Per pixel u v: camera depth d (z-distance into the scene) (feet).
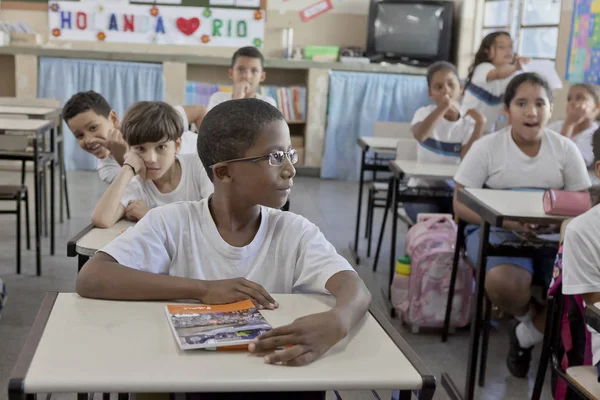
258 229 4.77
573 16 14.75
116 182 6.64
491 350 9.34
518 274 8.02
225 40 21.72
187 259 4.74
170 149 6.80
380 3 20.85
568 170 9.02
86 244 5.96
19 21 20.48
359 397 7.32
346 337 3.99
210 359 3.59
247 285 4.39
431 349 9.34
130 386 3.29
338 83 20.52
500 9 19.45
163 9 21.36
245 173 4.45
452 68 12.01
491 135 9.23
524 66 14.52
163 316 4.14
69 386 3.26
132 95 20.07
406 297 10.08
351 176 21.09
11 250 12.58
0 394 7.47
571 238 5.91
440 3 20.48
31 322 9.46
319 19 21.83
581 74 14.28
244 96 12.09
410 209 11.78
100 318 4.06
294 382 3.42
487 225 7.50
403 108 20.72
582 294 5.94
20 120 12.34
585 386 5.45
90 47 21.36
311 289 4.63
